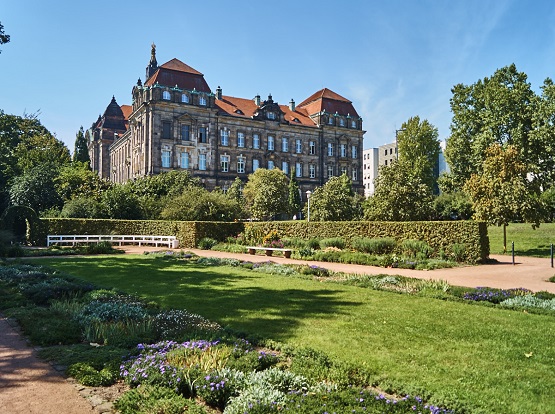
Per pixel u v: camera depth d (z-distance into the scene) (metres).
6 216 35.38
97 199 46.94
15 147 62.50
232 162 78.19
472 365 7.10
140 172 72.50
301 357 7.11
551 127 37.53
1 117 56.97
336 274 18.52
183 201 45.22
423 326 9.59
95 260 25.11
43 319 9.83
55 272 18.12
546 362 7.28
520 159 34.03
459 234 24.69
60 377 6.67
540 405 5.59
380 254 27.20
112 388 6.29
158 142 69.19
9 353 7.82
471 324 9.81
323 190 53.41
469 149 43.59
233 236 39.62
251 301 12.53
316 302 12.40
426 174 67.81
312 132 88.25
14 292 13.41
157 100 68.94
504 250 32.78
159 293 13.92
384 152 133.00
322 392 5.59
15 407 5.63
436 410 5.12
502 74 42.69
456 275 18.94
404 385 6.09
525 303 12.04
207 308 11.52
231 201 48.56
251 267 21.25
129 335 8.50
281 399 5.35
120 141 88.06
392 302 12.43
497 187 32.00
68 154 80.81
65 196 48.56
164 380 6.11
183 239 38.38
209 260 24.00
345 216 51.97
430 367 6.99
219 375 6.04
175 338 8.30
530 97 40.06
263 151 81.88
